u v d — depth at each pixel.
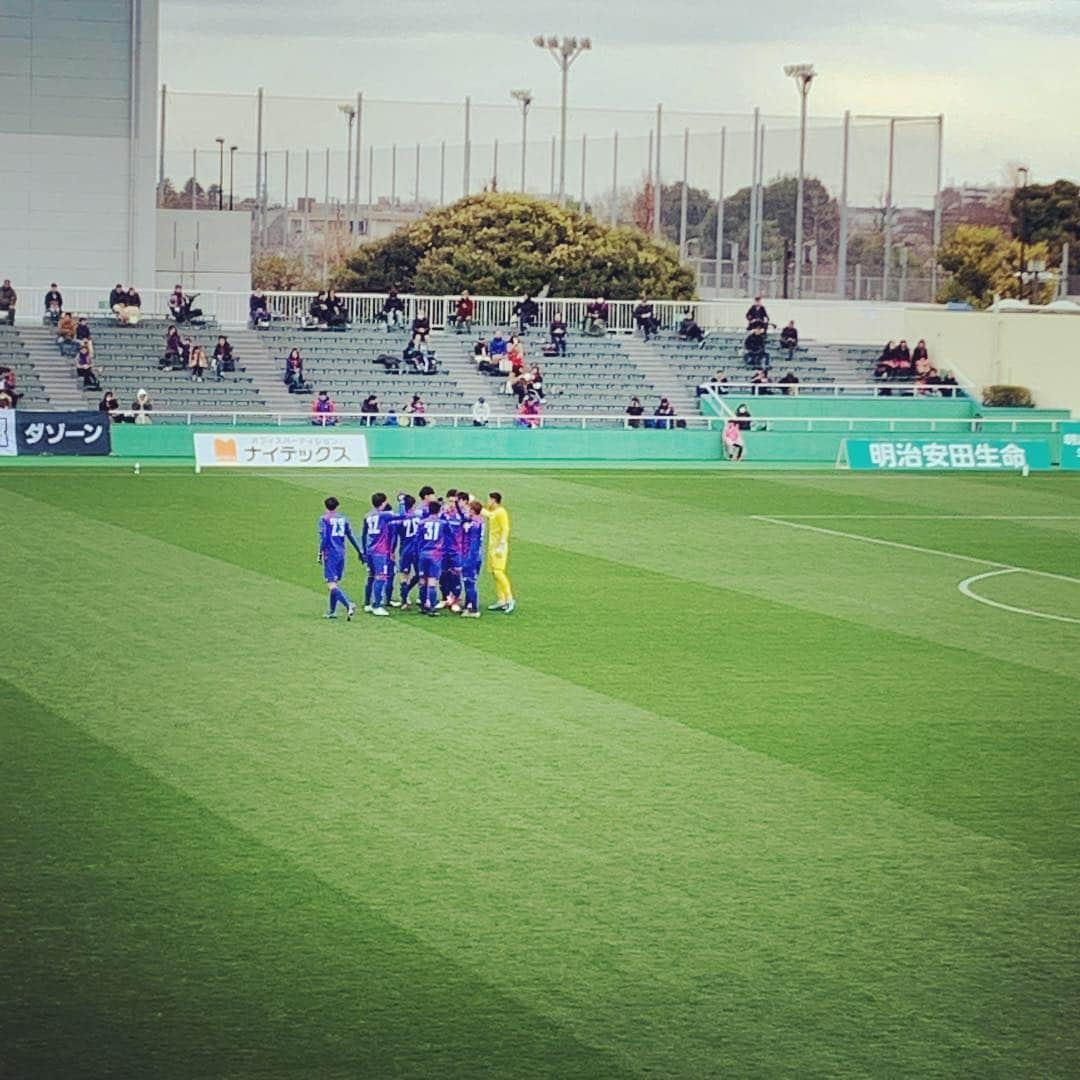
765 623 54.53
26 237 130.38
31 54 129.25
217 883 29.62
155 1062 22.94
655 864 31.11
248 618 53.12
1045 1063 23.45
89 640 49.16
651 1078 22.86
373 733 39.81
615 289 168.62
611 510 81.94
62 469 92.31
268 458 96.56
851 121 160.62
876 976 26.30
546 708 42.66
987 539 75.62
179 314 118.56
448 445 104.50
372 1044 23.64
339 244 176.75
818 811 34.53
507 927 27.92
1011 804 35.25
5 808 33.47
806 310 136.12
